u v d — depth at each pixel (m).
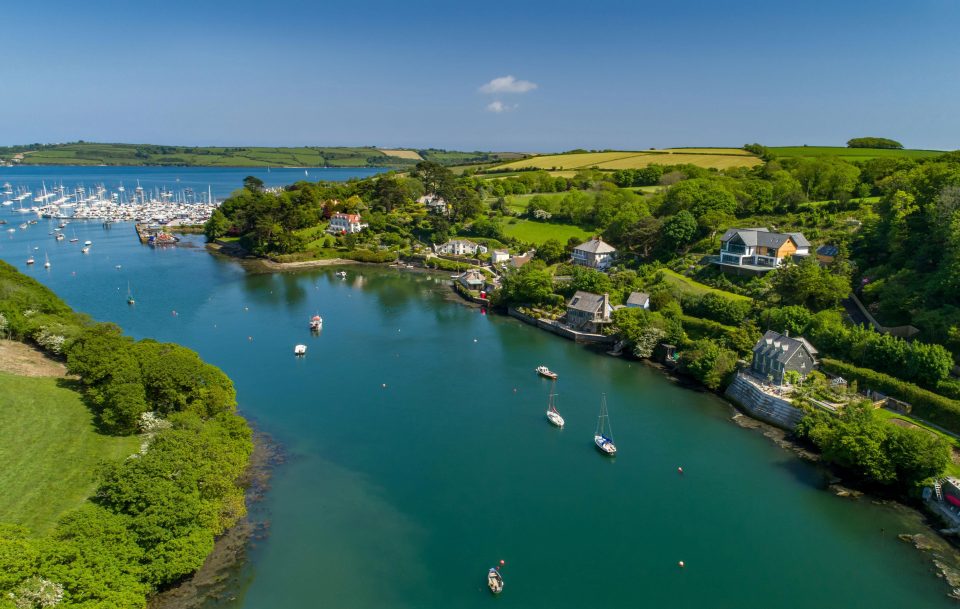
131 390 85.75
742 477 89.56
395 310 183.75
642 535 76.25
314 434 100.56
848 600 65.12
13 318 114.88
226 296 193.00
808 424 97.31
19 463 75.12
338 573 68.00
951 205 129.62
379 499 82.56
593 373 132.12
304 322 166.62
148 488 64.62
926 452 82.19
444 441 99.56
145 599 59.34
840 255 147.50
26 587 48.28
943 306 112.56
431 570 69.12
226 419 88.69
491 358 140.88
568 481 88.25
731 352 124.38
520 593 65.81
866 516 79.94
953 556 72.06
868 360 109.69
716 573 69.44
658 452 97.00
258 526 75.81
